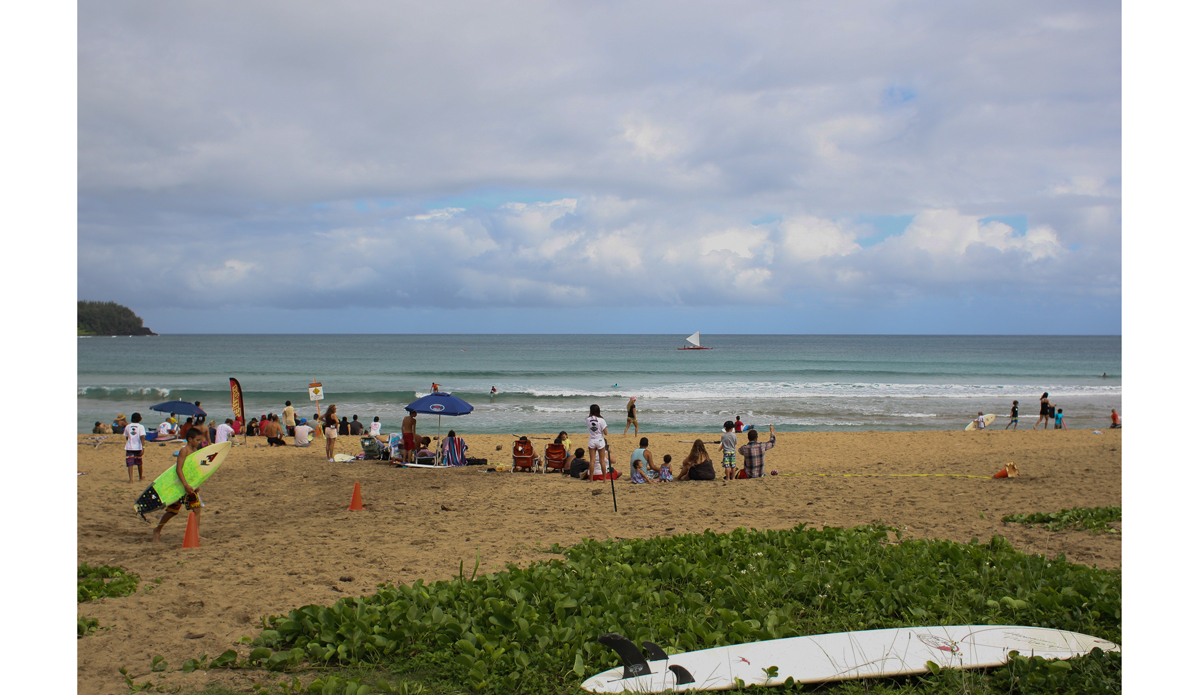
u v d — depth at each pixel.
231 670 4.05
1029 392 44.78
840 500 10.55
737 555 6.30
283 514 9.98
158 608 5.24
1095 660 3.81
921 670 3.81
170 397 39.09
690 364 72.56
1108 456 15.96
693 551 6.48
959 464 15.75
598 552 6.77
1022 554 6.02
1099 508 8.61
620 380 52.88
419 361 76.06
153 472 14.84
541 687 3.78
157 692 3.77
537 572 5.75
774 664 3.92
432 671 3.99
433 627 4.39
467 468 16.17
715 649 4.12
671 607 4.96
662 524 8.84
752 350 111.69
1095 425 30.56
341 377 53.50
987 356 93.19
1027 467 14.50
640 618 4.71
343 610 4.63
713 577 5.51
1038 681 3.64
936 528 8.19
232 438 20.75
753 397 41.09
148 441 20.66
